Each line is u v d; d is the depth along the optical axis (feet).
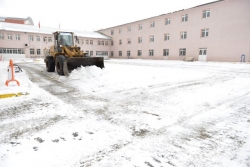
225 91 17.28
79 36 114.42
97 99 14.46
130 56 112.37
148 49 98.84
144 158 6.63
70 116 10.70
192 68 40.55
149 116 10.74
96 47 124.16
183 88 18.72
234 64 51.72
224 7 64.44
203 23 71.61
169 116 10.75
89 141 7.82
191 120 10.13
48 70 32.76
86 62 27.17
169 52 87.40
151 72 31.89
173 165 6.23
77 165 6.24
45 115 10.84
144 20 99.45
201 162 6.40
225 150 7.16
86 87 19.04
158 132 8.68
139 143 7.67
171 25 85.10
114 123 9.71
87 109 11.98
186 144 7.61
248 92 16.80
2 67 41.22
